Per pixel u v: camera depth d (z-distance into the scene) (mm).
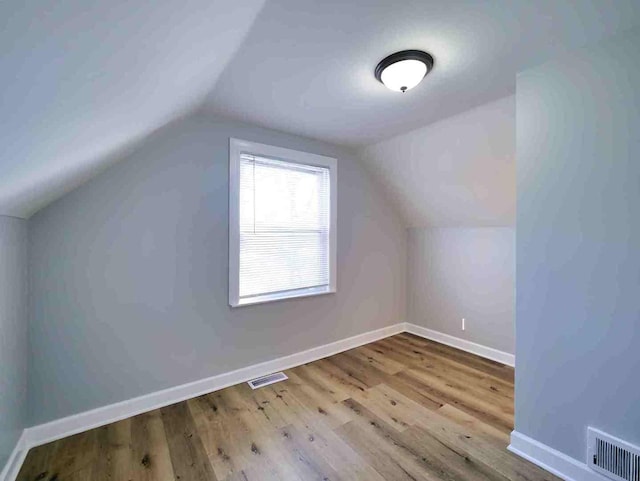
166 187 2195
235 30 1246
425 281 3711
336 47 1498
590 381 1480
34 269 1765
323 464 1634
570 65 1527
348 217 3301
